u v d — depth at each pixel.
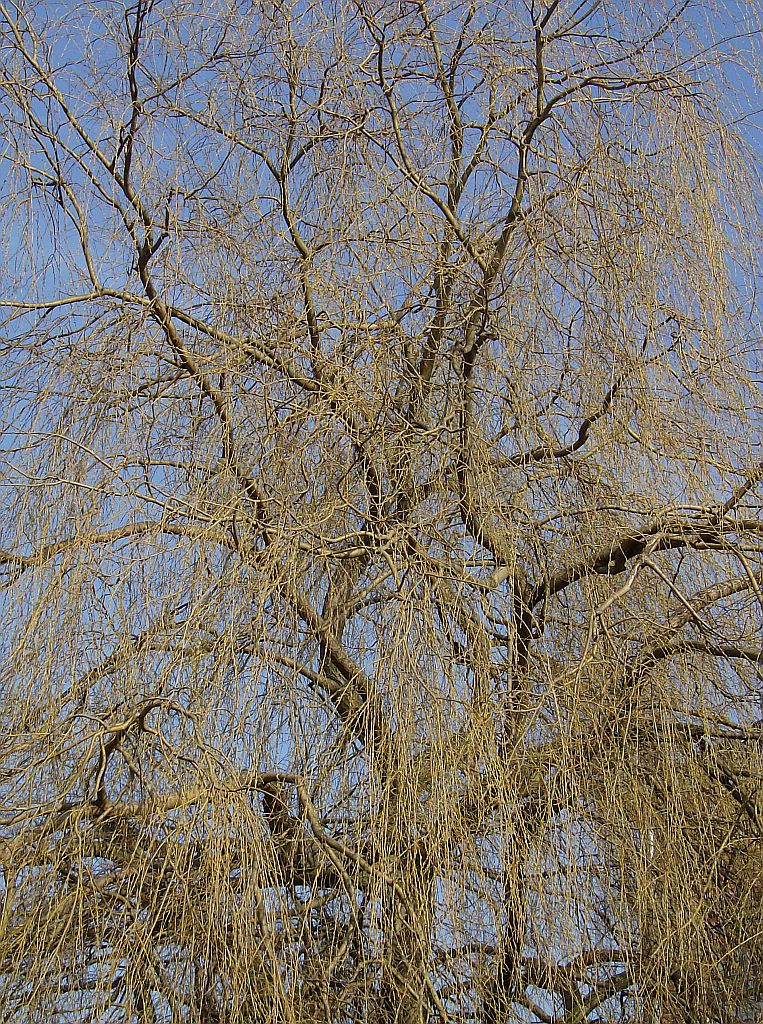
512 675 3.96
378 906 3.56
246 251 4.64
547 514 4.36
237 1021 3.39
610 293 4.43
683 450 4.32
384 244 4.52
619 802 3.83
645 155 4.68
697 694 4.16
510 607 4.13
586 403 4.38
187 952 3.52
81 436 4.21
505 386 4.44
